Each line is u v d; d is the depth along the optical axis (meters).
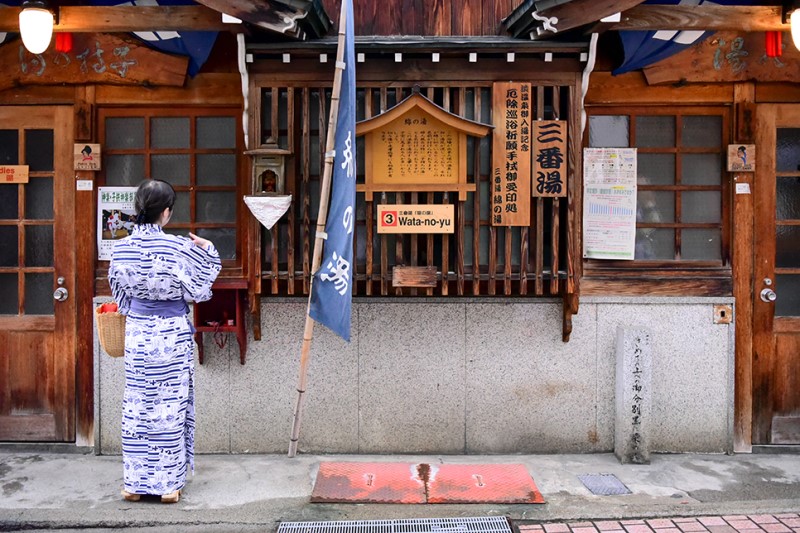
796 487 4.30
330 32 4.72
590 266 4.90
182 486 4.10
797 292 5.00
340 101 3.99
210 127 4.91
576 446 4.92
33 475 4.48
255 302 4.66
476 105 4.47
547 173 4.46
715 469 4.62
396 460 4.75
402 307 4.85
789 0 4.14
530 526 3.81
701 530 3.75
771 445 5.00
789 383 5.00
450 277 4.57
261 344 4.87
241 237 4.86
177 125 4.91
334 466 4.58
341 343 4.86
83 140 4.82
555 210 4.49
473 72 4.46
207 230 4.92
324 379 4.88
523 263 4.50
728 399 4.93
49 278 4.97
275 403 4.89
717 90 4.84
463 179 4.45
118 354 4.13
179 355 3.99
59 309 4.93
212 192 4.92
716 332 4.92
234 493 4.17
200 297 4.01
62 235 4.93
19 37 4.76
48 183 4.95
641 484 4.33
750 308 4.95
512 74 4.46
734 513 3.96
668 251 4.96
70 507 3.96
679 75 4.74
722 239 4.95
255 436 4.90
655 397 4.93
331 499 4.05
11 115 4.89
